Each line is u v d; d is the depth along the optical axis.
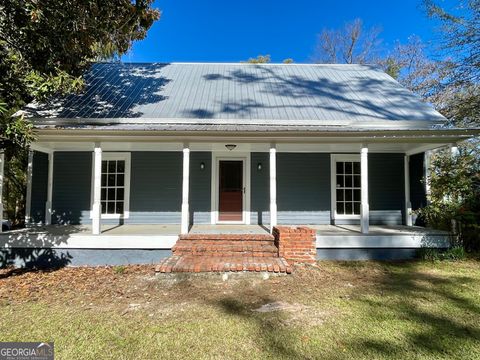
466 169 7.98
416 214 9.13
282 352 3.27
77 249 7.27
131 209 9.73
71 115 8.22
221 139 7.63
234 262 6.10
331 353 3.25
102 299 4.91
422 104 9.84
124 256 7.30
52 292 5.31
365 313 4.26
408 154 9.91
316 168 9.94
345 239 7.43
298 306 4.53
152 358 3.17
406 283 5.63
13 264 7.24
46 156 9.84
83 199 9.74
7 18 5.94
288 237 6.64
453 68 13.23
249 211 9.76
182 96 9.85
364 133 7.46
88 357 3.19
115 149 9.65
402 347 3.37
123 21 7.59
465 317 4.14
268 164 9.85
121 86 10.39
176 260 6.24
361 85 11.27
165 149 9.65
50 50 6.41
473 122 13.22
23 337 3.63
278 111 8.98
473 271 6.34
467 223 7.52
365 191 7.69
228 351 3.30
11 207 12.75
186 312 4.33
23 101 6.39
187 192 7.62
